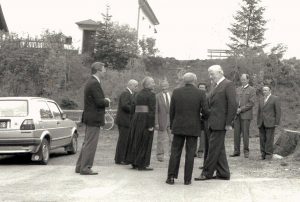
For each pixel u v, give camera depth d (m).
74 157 15.02
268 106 13.56
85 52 37.09
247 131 14.05
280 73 32.47
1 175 10.75
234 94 9.89
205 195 8.55
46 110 13.88
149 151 11.55
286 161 13.02
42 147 12.84
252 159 13.70
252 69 31.42
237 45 42.69
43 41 30.36
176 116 9.59
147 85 11.68
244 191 8.87
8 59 28.20
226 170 10.12
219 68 10.11
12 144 12.46
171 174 9.64
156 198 8.30
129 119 12.72
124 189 9.07
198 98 9.55
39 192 8.77
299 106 28.67
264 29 43.09
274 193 8.67
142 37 41.72
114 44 35.81
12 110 12.84
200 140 14.36
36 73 28.88
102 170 11.46
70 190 8.96
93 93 10.62
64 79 31.62
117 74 31.30
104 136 21.98
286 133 14.73
